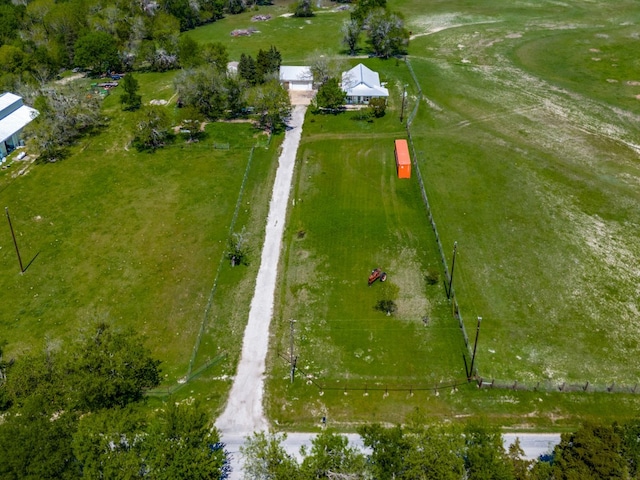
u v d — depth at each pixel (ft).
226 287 218.18
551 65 420.36
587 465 129.70
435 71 411.34
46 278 224.12
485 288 212.43
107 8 467.11
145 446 135.95
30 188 284.41
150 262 231.09
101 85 418.31
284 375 181.88
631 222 245.86
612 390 172.86
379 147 310.65
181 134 333.01
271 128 335.26
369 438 137.90
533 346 188.55
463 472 128.57
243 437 162.09
